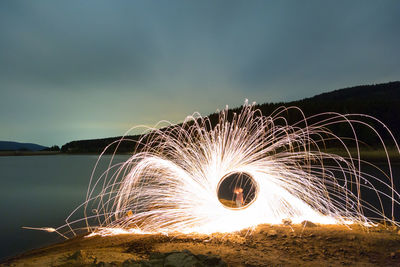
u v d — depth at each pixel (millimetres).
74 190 15578
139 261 3012
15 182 20047
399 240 3893
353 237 4035
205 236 4504
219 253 3656
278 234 4348
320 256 3537
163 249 3898
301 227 4652
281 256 3564
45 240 6848
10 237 7145
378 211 8492
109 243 4777
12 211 10523
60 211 10391
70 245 5363
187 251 3215
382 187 13203
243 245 3998
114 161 47500
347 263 3330
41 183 19234
